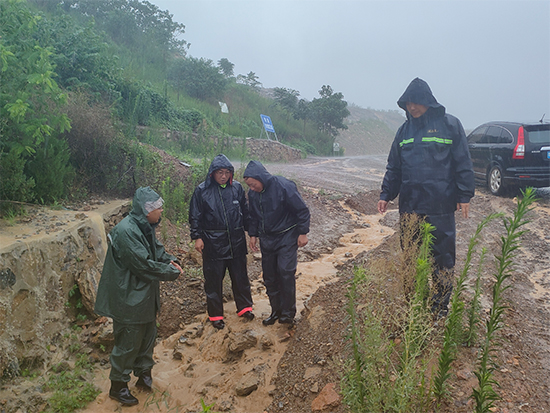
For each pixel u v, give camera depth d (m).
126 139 8.11
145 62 24.62
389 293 3.88
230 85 31.05
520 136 9.33
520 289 4.51
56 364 4.18
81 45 11.62
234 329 4.75
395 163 3.92
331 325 4.06
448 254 3.62
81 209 6.04
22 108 4.91
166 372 4.36
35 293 4.17
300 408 3.25
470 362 3.01
